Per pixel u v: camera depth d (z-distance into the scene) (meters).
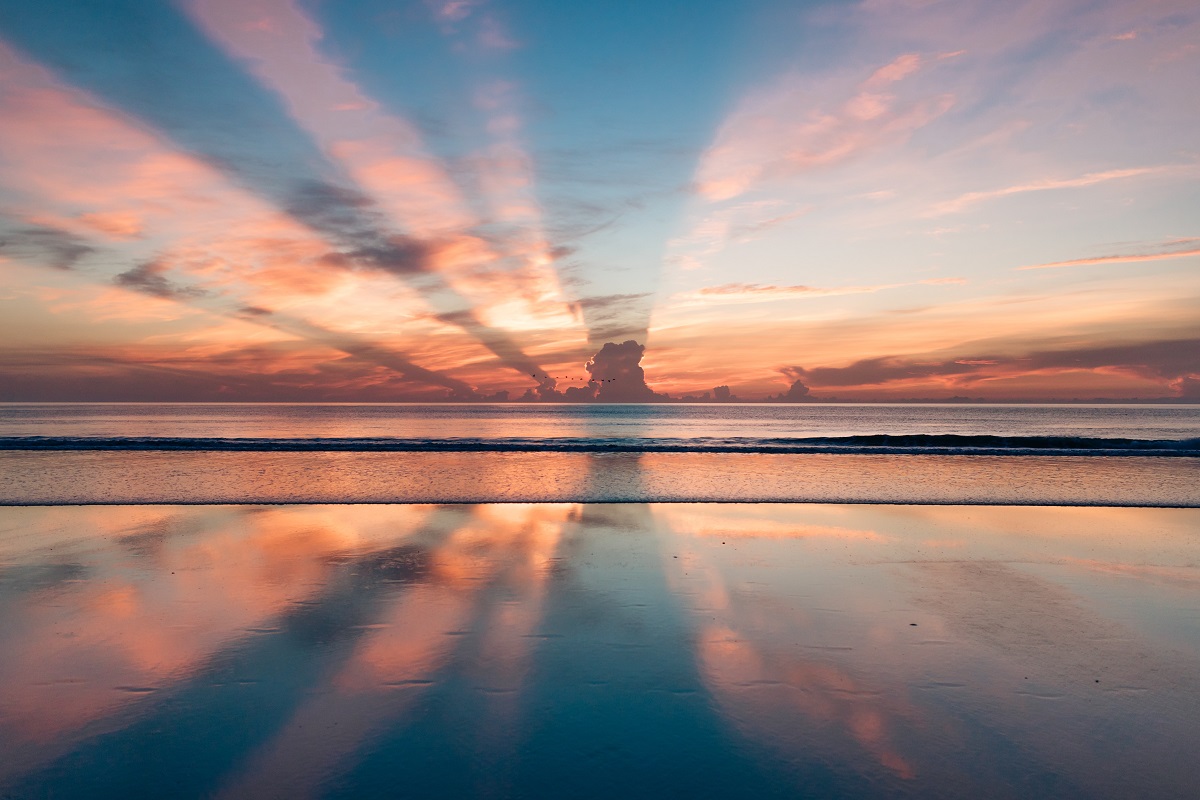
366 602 6.36
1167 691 4.52
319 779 3.40
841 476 16.53
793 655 5.11
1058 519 10.77
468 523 10.38
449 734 3.87
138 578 7.17
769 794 3.29
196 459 20.23
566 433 48.19
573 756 3.63
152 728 3.92
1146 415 108.75
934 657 5.09
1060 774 3.49
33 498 12.56
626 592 6.77
